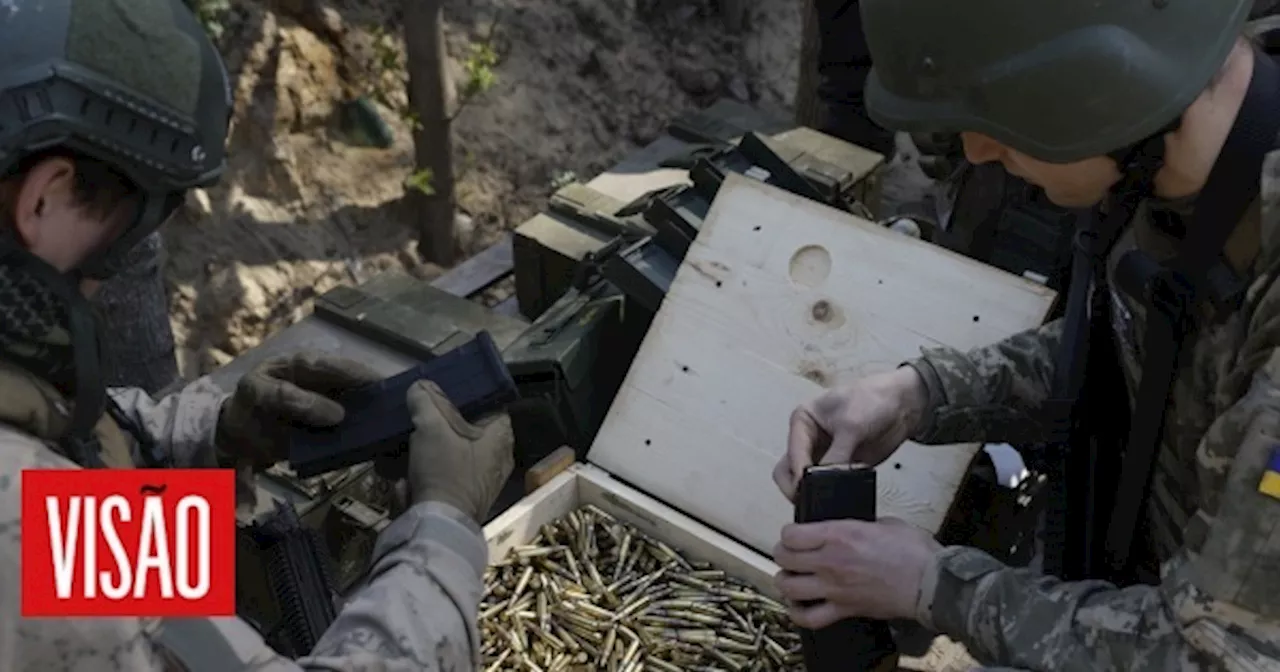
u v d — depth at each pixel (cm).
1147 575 220
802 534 200
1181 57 165
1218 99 169
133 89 138
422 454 182
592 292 388
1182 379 187
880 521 201
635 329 373
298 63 643
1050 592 182
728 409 305
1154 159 174
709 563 290
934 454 286
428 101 603
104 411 174
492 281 561
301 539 226
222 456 211
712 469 300
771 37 836
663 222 364
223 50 613
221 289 588
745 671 266
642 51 796
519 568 285
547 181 716
